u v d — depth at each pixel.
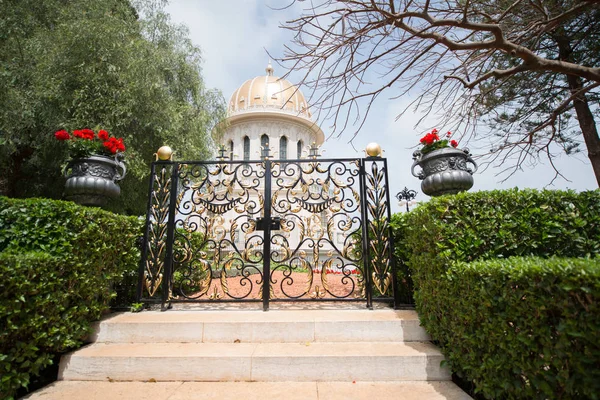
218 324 3.46
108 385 2.82
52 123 8.74
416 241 3.53
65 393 2.66
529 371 1.95
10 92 7.89
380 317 3.62
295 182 4.64
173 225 4.41
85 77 8.90
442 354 2.92
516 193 3.10
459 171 3.88
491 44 3.10
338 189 4.57
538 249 2.93
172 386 2.79
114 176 4.23
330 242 4.44
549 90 5.56
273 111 24.77
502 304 2.16
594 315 1.63
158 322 3.49
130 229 4.25
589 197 2.99
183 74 12.44
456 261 2.80
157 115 10.23
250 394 2.63
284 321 3.46
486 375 2.28
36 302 2.63
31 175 11.10
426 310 3.27
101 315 3.84
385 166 4.51
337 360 2.91
